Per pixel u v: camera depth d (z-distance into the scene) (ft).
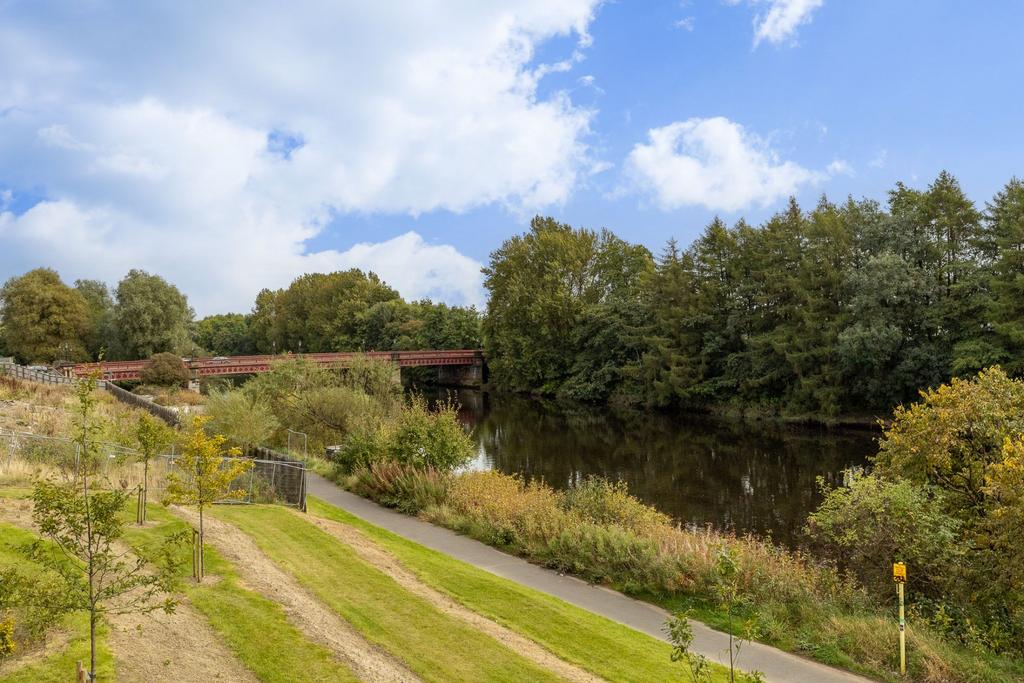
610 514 66.64
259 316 472.03
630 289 253.44
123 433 70.38
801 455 133.80
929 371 149.59
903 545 49.19
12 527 39.45
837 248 170.71
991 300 138.21
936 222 155.22
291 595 38.34
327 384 130.31
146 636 29.86
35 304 250.98
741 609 46.16
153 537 44.78
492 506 67.00
